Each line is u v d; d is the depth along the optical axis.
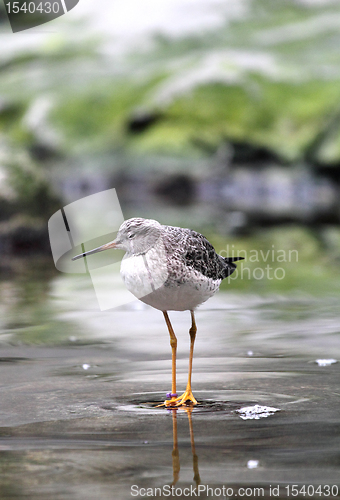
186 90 29.69
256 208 24.88
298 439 5.21
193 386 6.82
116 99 31.06
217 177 28.58
